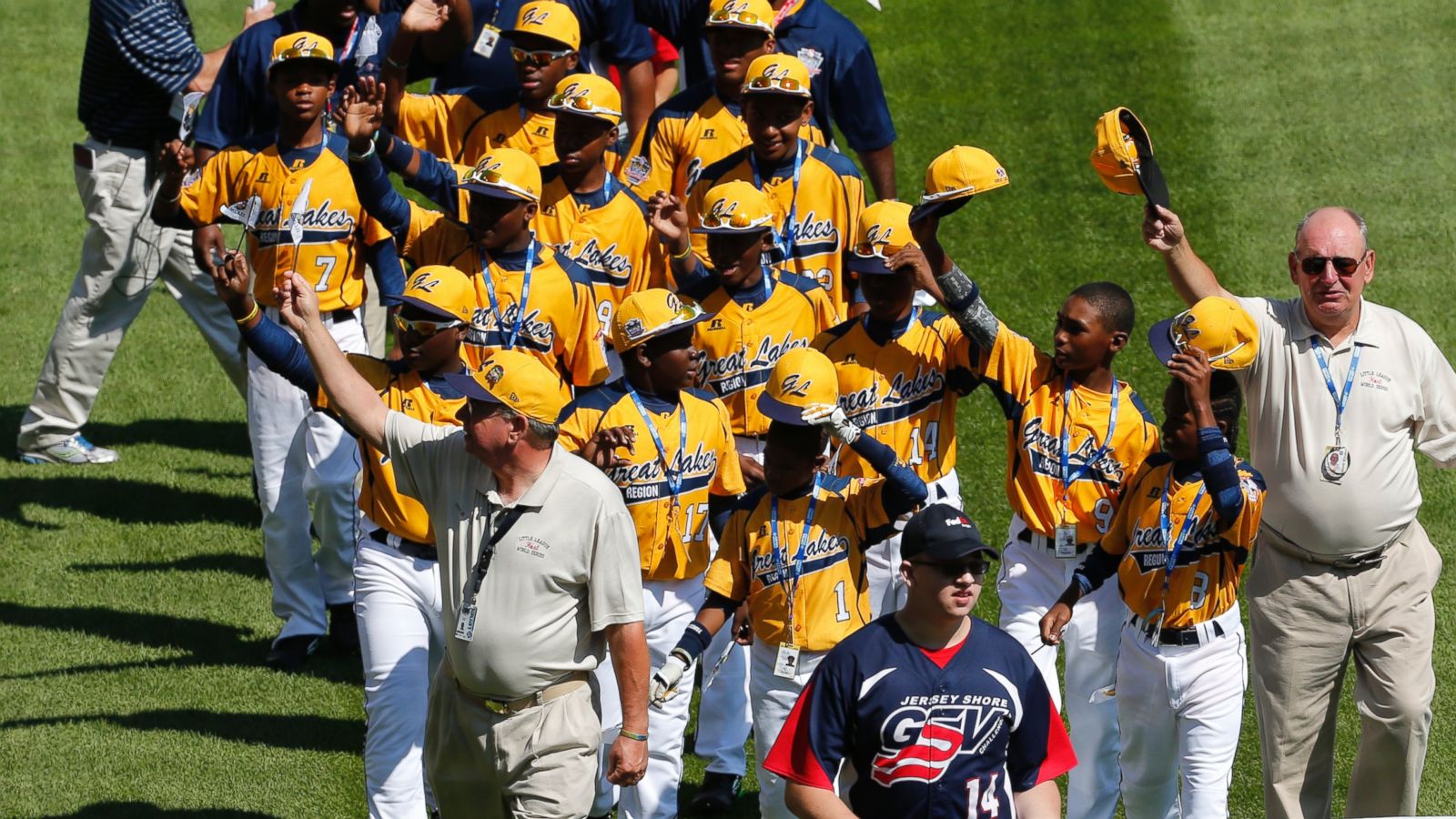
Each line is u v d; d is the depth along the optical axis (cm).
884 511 2409
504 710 2180
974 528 1836
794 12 3609
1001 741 1872
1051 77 5934
